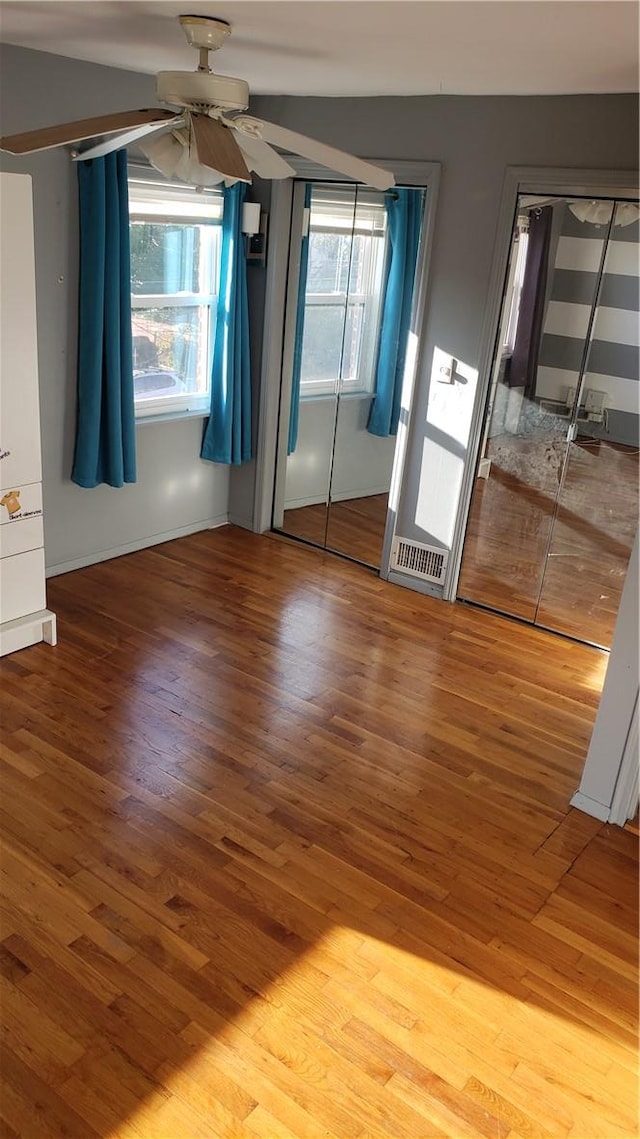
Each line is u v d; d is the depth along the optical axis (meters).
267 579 4.89
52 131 2.46
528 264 4.06
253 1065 2.12
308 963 2.43
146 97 4.25
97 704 3.55
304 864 2.79
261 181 4.80
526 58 2.99
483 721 3.68
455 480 4.57
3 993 2.26
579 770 3.42
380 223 4.51
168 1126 1.97
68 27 3.16
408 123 4.22
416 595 4.85
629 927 2.66
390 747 3.45
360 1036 2.23
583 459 4.19
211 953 2.43
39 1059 2.10
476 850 2.93
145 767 3.19
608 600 4.34
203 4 2.53
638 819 3.18
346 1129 2.00
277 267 4.90
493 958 2.51
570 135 3.79
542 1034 2.29
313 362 5.02
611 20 2.34
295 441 5.27
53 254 4.10
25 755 3.20
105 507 4.82
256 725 3.51
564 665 4.21
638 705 2.96
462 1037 2.26
